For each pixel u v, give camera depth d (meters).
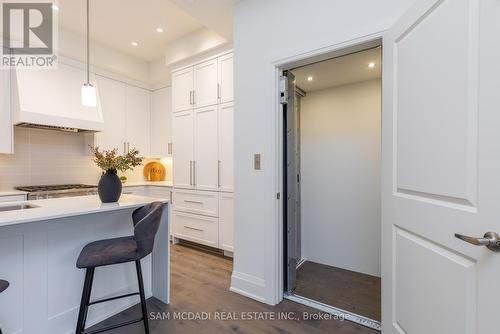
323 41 1.80
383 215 1.54
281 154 2.13
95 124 3.31
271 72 2.06
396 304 1.43
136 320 1.63
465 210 0.97
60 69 3.19
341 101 2.83
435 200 1.13
